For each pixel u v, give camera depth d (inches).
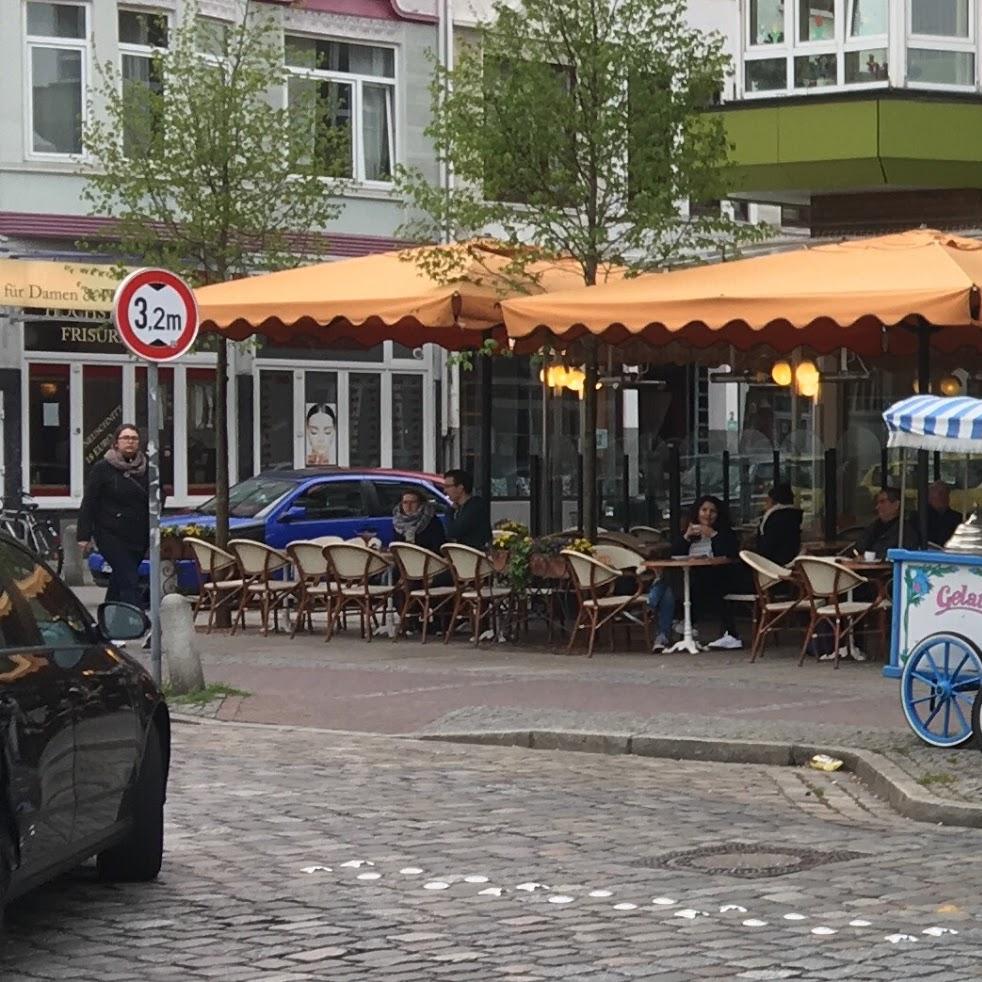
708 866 383.6
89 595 1136.2
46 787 306.0
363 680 685.3
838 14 1047.0
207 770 510.6
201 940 321.4
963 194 1085.8
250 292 834.8
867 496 979.9
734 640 779.4
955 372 984.9
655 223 840.3
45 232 1282.0
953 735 514.6
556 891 358.9
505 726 575.2
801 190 1090.7
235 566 886.4
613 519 1021.2
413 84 1457.9
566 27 847.1
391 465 1471.5
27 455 1293.1
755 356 962.7
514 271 819.4
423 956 309.1
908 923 330.6
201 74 984.9
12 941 321.1
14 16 1277.1
